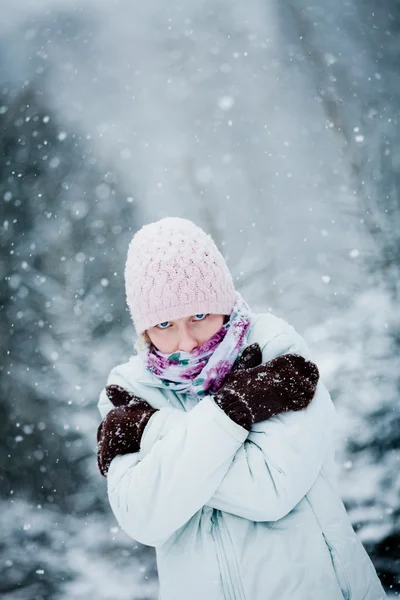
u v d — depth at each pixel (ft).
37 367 24.61
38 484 21.52
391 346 17.26
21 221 33.40
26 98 43.06
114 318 27.09
